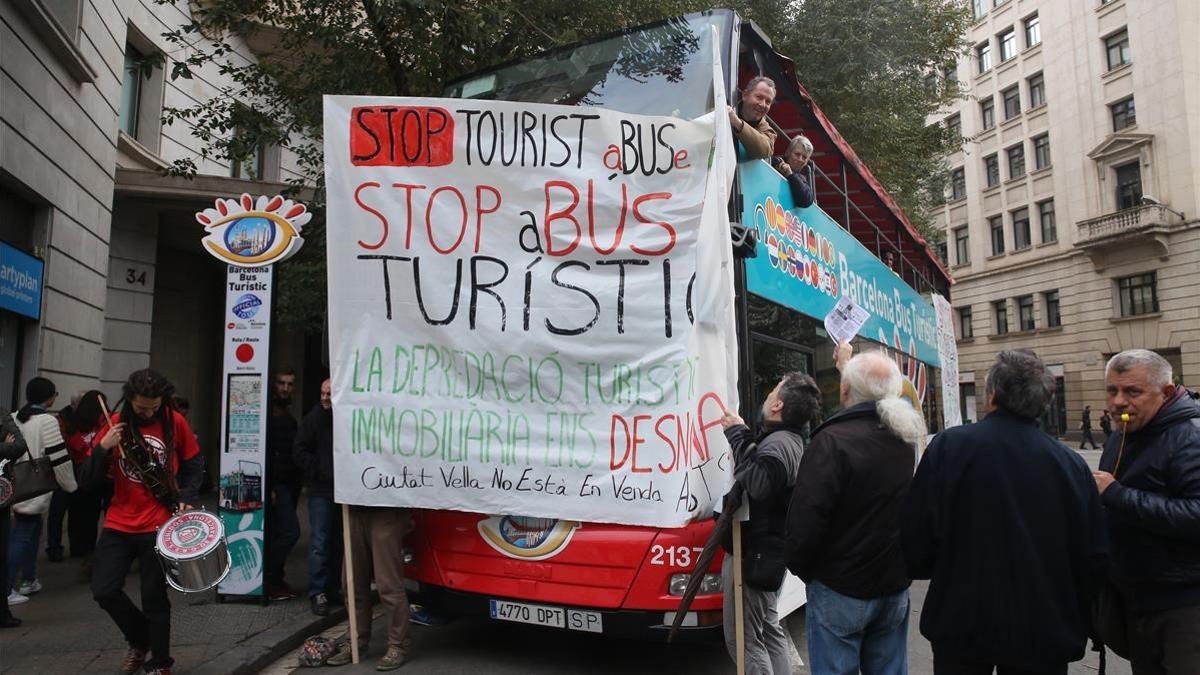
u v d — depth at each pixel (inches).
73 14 381.7
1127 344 1259.8
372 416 184.4
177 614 233.0
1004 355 115.6
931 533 112.9
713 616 171.5
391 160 185.8
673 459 168.1
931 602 111.8
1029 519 106.6
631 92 209.9
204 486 574.9
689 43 204.8
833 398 238.2
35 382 259.4
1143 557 127.1
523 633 228.2
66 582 277.0
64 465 253.8
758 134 189.0
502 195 181.6
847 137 561.0
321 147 425.4
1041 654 103.7
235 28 342.0
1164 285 1211.9
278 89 350.3
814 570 127.6
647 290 173.5
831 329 204.4
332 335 186.5
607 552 176.6
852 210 296.0
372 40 333.7
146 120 499.5
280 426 261.1
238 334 249.4
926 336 423.2
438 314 182.7
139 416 175.9
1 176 323.3
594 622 176.4
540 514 174.6
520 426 177.5
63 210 374.9
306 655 197.0
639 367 172.1
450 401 181.5
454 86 242.2
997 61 1513.3
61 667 186.1
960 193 1608.0
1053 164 1390.3
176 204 487.5
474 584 190.7
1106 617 138.3
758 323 187.9
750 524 157.1
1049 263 1398.9
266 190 482.3
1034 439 110.0
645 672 193.9
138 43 486.9
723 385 167.6
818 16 518.0
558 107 180.5
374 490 183.6
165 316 557.0
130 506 173.3
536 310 178.4
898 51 551.8
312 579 236.2
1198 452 123.3
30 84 337.7
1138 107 1249.4
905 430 125.2
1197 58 1204.5
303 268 325.1
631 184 176.4
